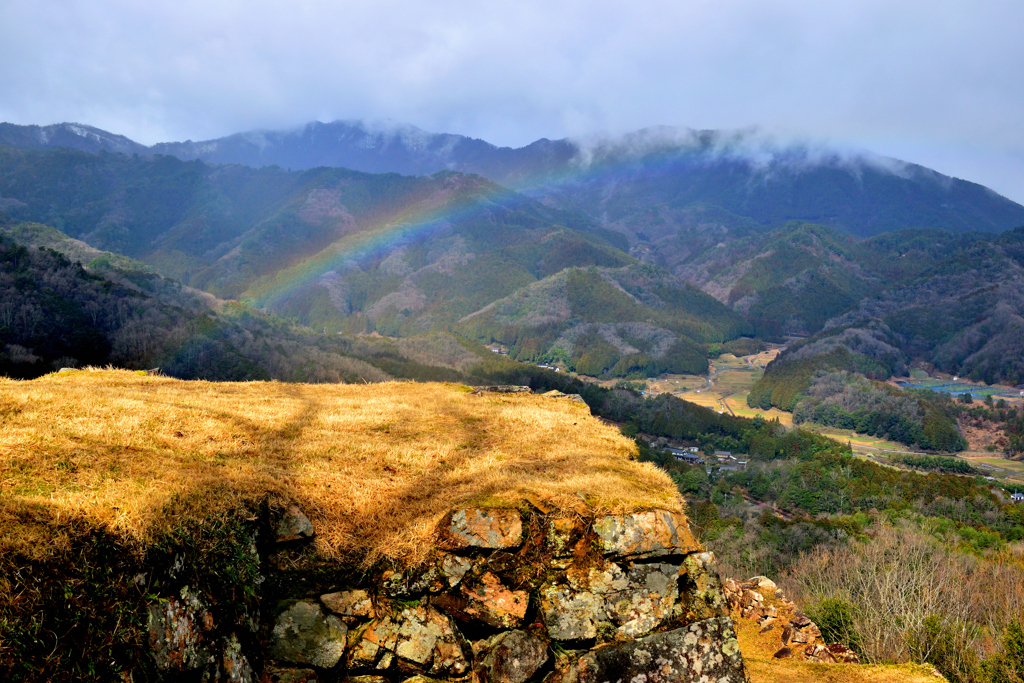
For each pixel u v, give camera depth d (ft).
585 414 52.42
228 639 23.34
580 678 26.13
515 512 28.73
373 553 27.40
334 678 25.43
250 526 25.98
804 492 296.10
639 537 28.32
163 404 38.06
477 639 27.12
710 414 513.04
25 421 29.81
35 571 19.43
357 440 37.91
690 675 26.58
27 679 18.20
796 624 47.32
